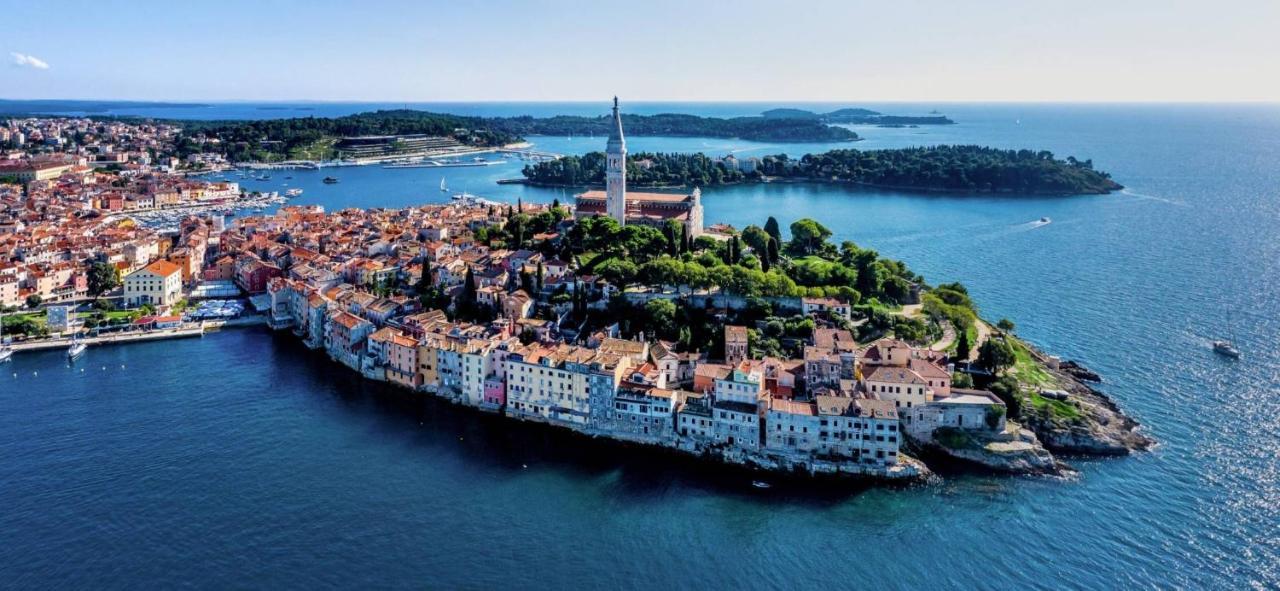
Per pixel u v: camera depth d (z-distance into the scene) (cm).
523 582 14175
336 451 18988
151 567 14425
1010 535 15612
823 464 17962
